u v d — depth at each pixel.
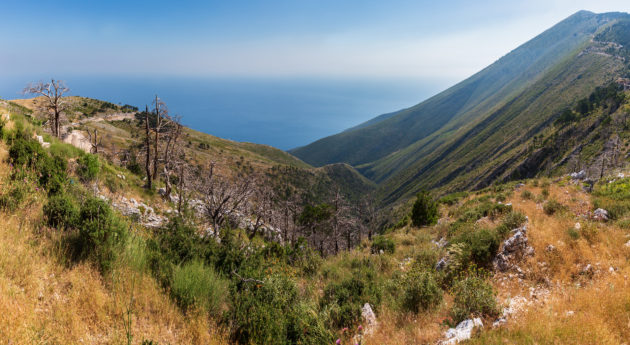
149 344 4.03
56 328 4.02
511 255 9.41
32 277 4.66
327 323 6.84
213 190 20.09
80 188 11.08
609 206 12.08
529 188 21.59
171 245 8.38
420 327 6.79
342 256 16.36
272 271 8.84
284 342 5.64
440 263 11.66
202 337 5.11
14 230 5.70
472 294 7.05
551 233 9.67
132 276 5.80
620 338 4.92
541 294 7.39
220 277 7.83
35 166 9.59
